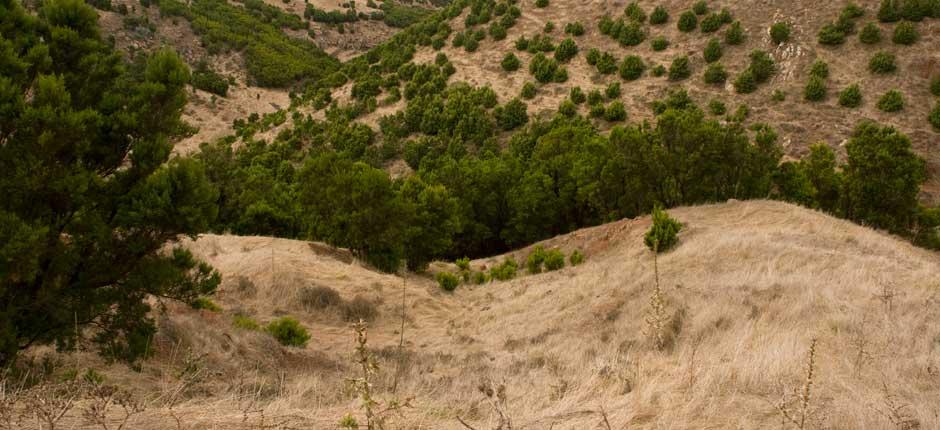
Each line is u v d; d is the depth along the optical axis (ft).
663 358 24.71
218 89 286.87
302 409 15.94
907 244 68.28
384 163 173.47
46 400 12.98
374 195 73.00
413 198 94.27
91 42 25.61
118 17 316.40
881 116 132.05
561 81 175.22
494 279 76.28
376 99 207.00
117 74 26.58
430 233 81.20
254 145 206.28
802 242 53.52
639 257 62.23
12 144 22.25
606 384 19.52
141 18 322.96
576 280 55.21
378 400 17.42
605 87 168.35
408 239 76.23
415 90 195.62
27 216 22.98
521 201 113.50
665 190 84.89
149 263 25.99
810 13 161.07
